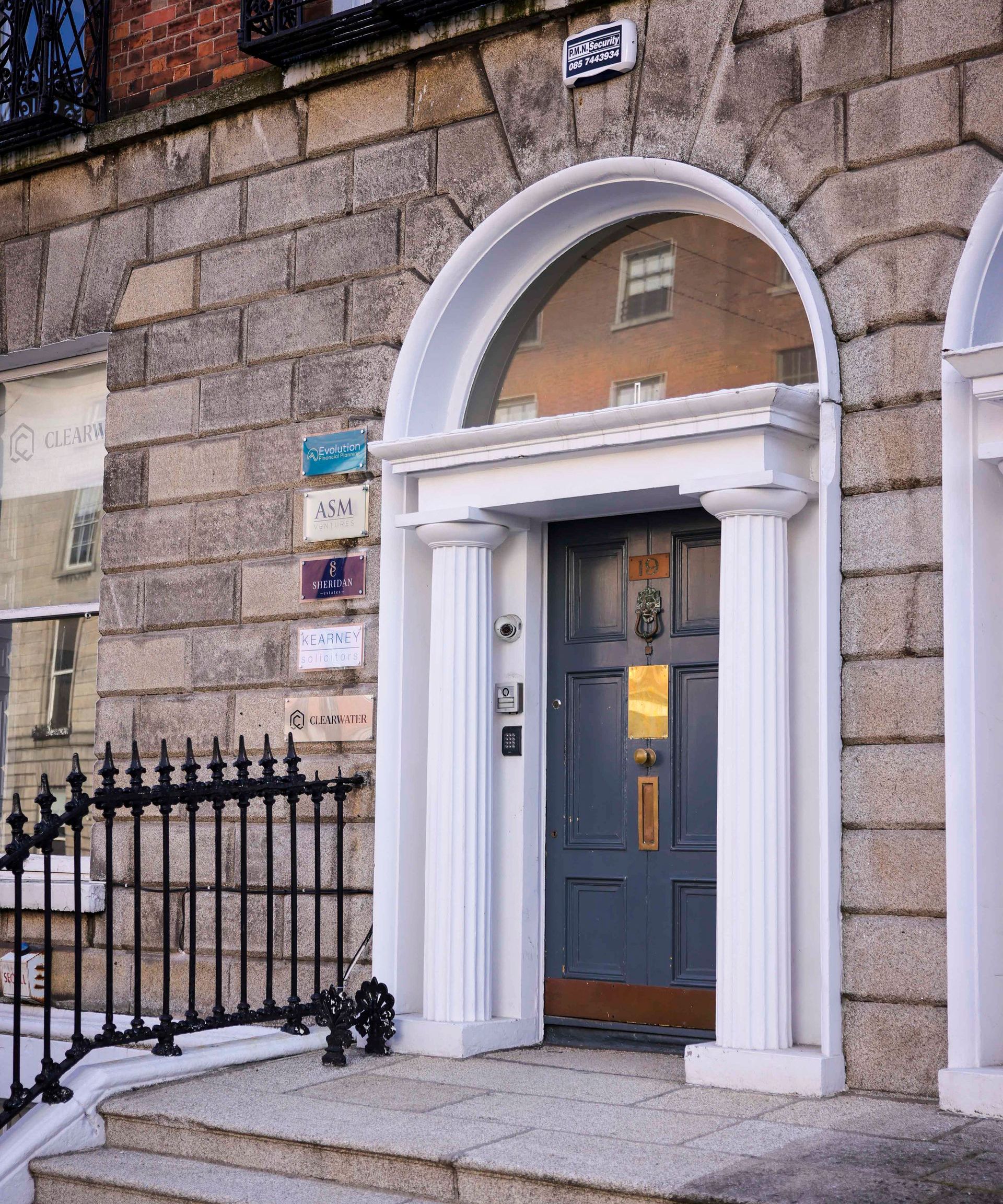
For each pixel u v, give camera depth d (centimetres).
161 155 772
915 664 534
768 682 564
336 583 684
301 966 670
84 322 791
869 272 560
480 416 692
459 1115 512
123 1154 528
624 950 632
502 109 663
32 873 763
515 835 652
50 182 813
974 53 545
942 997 517
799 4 586
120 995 721
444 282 669
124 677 752
